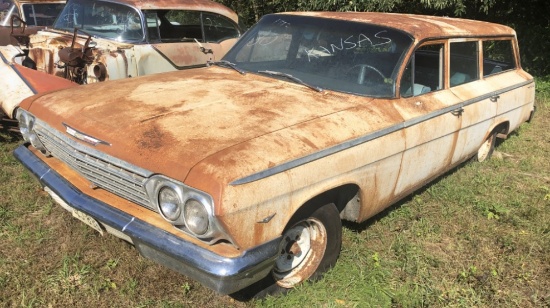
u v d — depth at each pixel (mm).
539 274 3740
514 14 10758
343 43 4039
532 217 4535
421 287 3477
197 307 3172
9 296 3199
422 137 3844
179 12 6898
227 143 2781
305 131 3061
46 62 6195
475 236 4203
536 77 10125
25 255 3605
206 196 2523
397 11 9852
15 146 5613
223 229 2553
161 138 2832
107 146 2902
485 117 4785
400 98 3760
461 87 4559
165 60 6613
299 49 4184
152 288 3322
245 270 2598
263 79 3996
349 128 3270
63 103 3439
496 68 5426
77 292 3252
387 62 3838
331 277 3414
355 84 3785
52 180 3281
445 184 5078
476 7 9898
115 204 2949
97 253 3658
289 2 11016
